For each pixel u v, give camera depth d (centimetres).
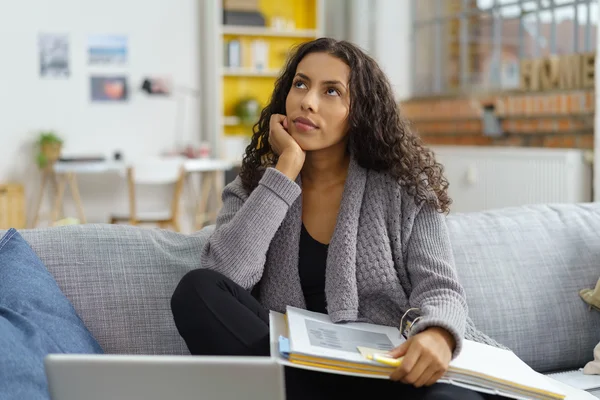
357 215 173
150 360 111
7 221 638
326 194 181
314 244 176
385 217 175
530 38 579
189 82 716
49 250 176
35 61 666
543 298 199
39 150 668
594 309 202
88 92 684
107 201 698
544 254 205
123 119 697
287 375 148
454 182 591
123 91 694
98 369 111
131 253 182
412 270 170
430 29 682
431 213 175
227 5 696
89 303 173
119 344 172
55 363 111
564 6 546
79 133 684
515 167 532
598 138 478
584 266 207
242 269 166
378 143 176
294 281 172
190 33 714
